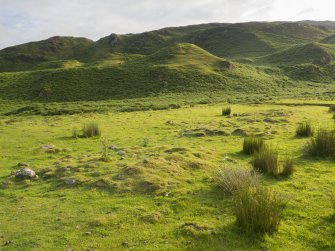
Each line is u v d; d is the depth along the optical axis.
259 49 197.00
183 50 132.88
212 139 23.44
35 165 18.56
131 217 10.59
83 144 25.02
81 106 74.00
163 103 70.56
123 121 37.69
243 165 15.88
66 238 9.45
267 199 9.78
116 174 14.12
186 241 9.05
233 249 8.62
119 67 113.81
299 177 14.12
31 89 99.81
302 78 116.31
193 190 12.66
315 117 33.91
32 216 11.13
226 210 10.87
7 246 9.17
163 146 20.20
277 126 27.66
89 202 12.04
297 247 8.64
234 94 88.62
